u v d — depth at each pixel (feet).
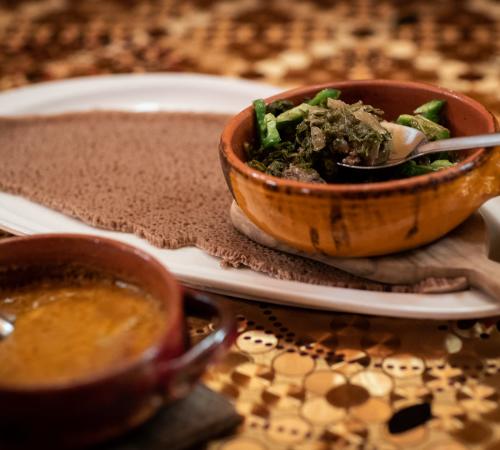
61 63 3.47
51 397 1.80
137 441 1.92
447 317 2.15
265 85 3.06
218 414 1.96
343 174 2.31
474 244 2.25
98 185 2.62
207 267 2.30
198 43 3.58
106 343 1.95
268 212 2.19
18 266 2.08
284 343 2.17
